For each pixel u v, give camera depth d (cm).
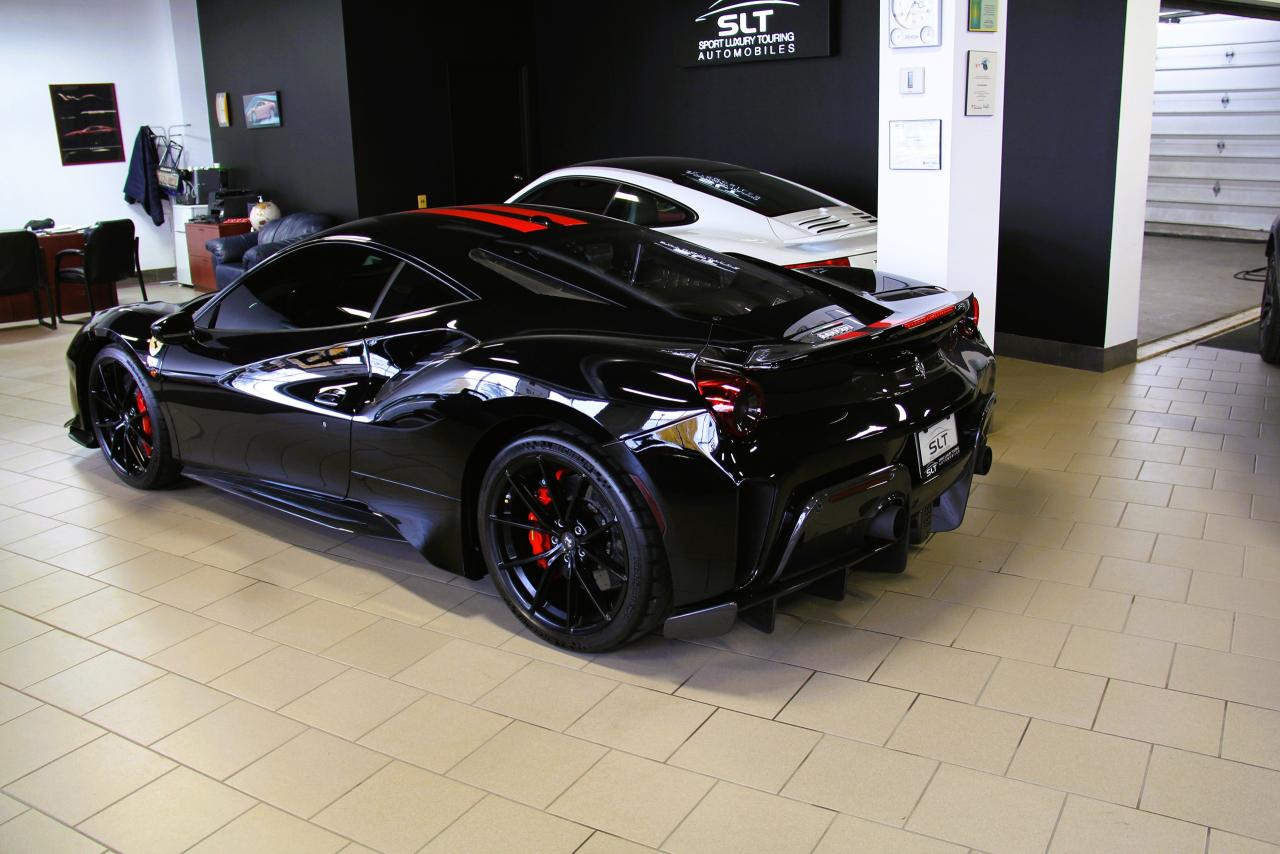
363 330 312
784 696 256
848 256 499
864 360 268
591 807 216
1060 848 199
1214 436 453
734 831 207
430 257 311
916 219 434
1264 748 229
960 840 203
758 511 247
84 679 274
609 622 269
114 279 830
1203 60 1125
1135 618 290
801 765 228
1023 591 309
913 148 427
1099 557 331
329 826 213
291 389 327
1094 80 559
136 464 417
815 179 749
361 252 327
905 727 241
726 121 798
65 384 613
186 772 232
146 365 381
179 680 272
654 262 310
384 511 315
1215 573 317
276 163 934
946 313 285
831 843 203
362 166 854
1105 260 572
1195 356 612
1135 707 246
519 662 277
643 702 256
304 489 342
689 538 247
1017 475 411
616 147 896
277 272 351
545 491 281
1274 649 271
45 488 424
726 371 240
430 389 288
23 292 783
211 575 337
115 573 340
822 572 270
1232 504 372
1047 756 228
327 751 239
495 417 273
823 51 712
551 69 934
